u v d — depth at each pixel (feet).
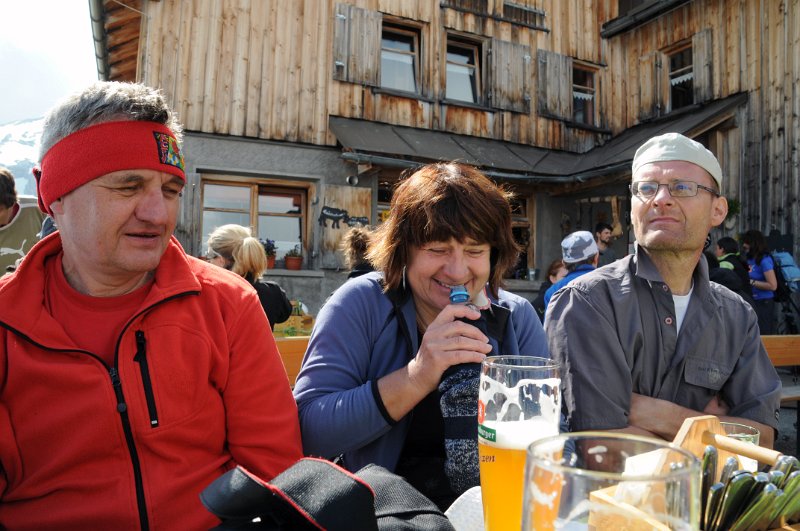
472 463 4.29
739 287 15.67
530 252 31.40
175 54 25.30
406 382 4.09
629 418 5.67
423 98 29.60
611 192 29.84
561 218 31.78
